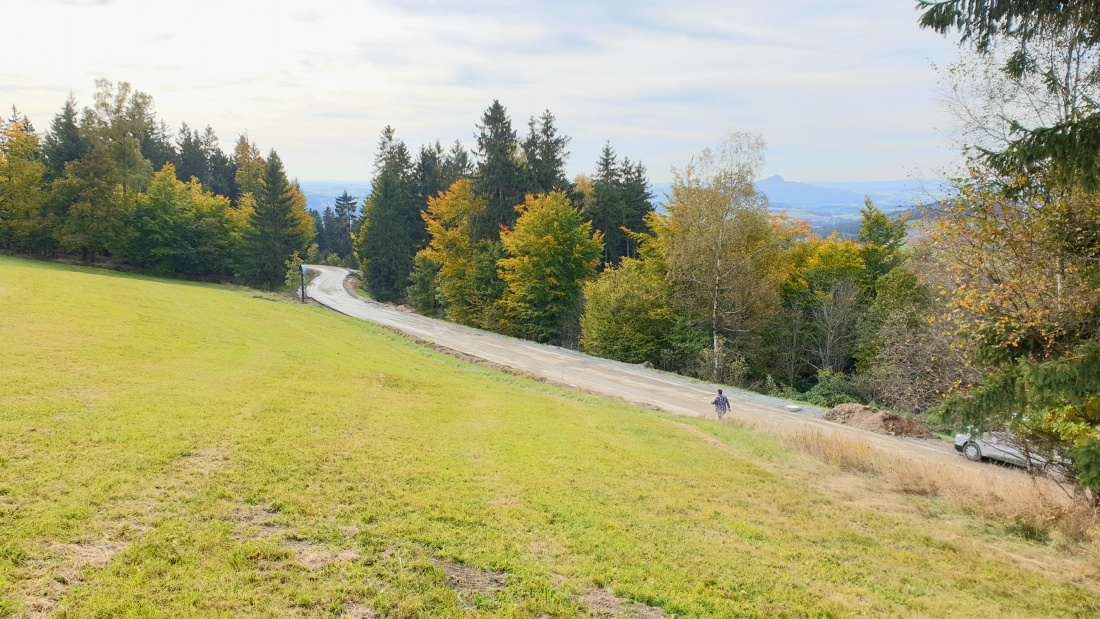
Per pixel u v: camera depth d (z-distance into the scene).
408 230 92.62
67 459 9.42
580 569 8.28
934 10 10.10
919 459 21.19
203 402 14.58
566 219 57.16
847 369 46.41
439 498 10.50
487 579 7.69
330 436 13.48
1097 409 11.72
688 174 42.06
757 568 9.11
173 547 7.18
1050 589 9.30
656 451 17.09
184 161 118.50
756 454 18.44
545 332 56.03
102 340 20.42
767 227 42.22
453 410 19.34
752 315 42.28
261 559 7.25
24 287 28.45
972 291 11.77
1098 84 9.98
